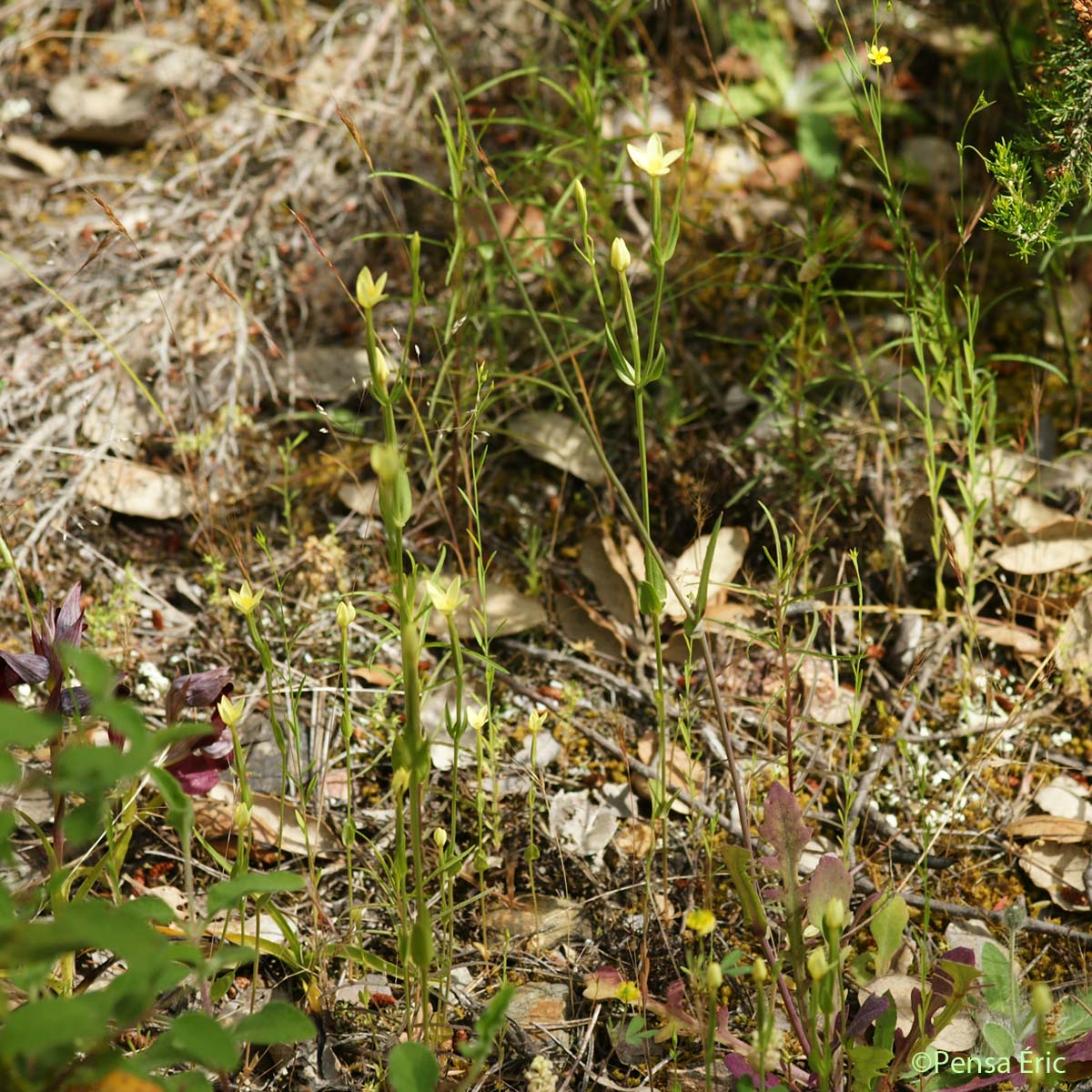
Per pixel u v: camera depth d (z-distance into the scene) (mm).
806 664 1643
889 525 1663
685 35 1800
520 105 1779
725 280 1733
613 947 1586
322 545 1665
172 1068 1553
